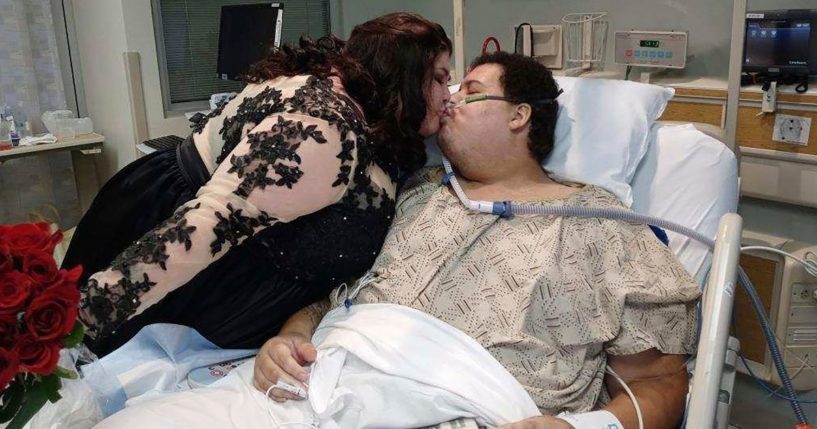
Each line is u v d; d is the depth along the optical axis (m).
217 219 1.17
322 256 1.32
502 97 1.44
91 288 1.16
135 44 3.00
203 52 3.31
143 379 1.32
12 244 0.81
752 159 2.03
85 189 3.49
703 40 2.26
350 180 1.26
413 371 1.14
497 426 1.11
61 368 0.87
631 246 1.35
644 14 2.39
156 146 2.85
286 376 1.19
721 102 2.04
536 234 1.34
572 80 1.71
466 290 1.30
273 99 1.25
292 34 3.53
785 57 1.92
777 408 2.00
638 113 1.60
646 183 1.59
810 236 2.08
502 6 2.82
